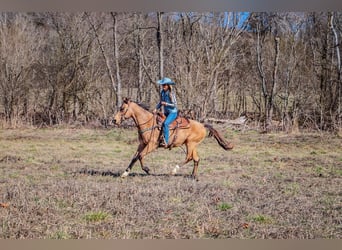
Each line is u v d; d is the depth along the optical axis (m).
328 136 12.32
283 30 15.46
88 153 10.19
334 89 14.15
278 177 7.39
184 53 15.06
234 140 12.04
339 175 7.59
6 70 15.34
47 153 10.12
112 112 16.06
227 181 6.94
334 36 14.15
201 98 14.53
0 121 14.46
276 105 15.60
